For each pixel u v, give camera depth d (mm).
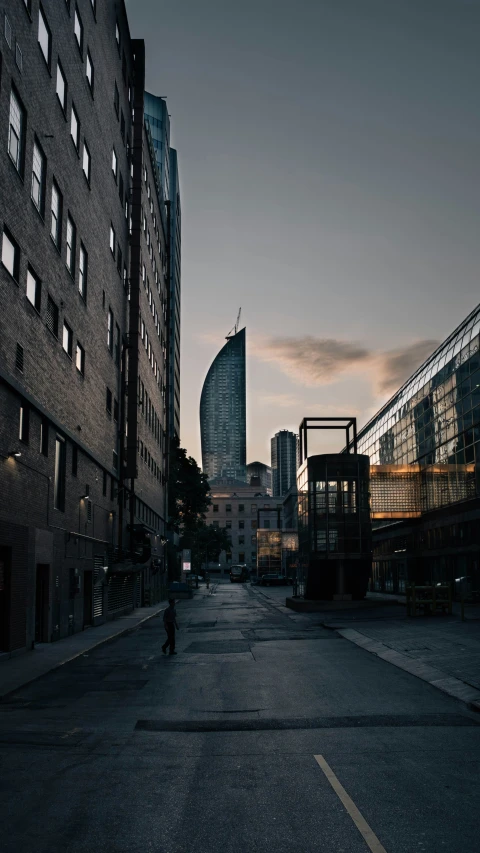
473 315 43219
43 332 23047
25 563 21016
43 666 17859
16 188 20094
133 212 45656
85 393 30172
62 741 9938
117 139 40094
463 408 43875
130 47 45688
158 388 63281
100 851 5832
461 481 43812
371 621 31094
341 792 7414
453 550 44719
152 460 57250
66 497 26422
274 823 6488
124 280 43031
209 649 22359
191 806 6996
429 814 6699
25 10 20984
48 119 23859
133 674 16938
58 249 25344
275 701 13156
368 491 44531
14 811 6867
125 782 7852
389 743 9742
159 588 57750
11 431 19719
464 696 13312
